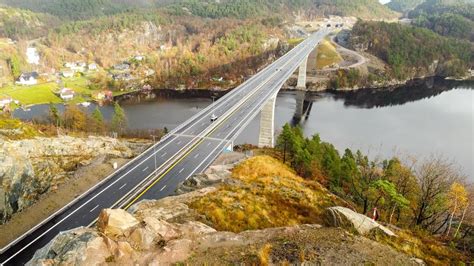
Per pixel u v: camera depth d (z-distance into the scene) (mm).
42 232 53406
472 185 75875
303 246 28328
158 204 42688
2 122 81188
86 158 86625
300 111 161250
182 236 28922
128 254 25500
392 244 32250
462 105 176250
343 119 150750
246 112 115562
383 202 49031
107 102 185875
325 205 46500
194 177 56875
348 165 66750
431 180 51625
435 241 38719
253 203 43031
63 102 181250
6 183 62656
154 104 181000
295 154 73750
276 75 170500
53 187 75188
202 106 175500
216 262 25766
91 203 61125
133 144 105875
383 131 135750
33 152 77250
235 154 82312
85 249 24812
